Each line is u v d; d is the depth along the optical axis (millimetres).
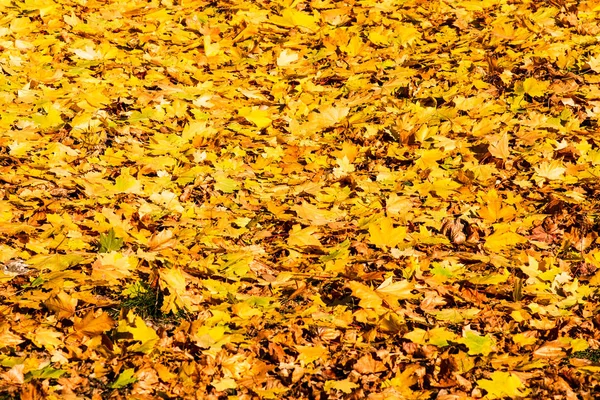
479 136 5305
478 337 3387
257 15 7027
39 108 5609
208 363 3225
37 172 4789
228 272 3957
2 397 2980
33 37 6594
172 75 6129
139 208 4449
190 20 6914
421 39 6777
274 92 5930
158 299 3756
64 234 4168
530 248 4246
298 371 3203
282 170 5051
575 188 4738
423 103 5848
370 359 3273
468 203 4617
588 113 5555
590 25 6711
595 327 3541
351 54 6531
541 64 6148
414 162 5094
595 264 4051
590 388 3117
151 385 3125
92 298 3668
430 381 3148
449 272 3926
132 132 5391
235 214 4547
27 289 3760
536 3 7152
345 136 5449
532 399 3059
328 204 4625
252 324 3537
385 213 4473
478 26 6953
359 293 3668
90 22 6871
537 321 3537
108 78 6051
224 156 5191
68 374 3184
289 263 4082
